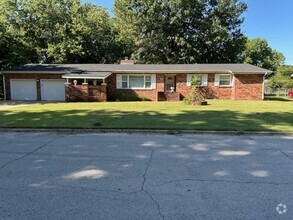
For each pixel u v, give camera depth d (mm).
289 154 6074
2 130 9242
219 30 34719
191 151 6371
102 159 5719
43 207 3520
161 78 24125
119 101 22703
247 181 4402
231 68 24375
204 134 8492
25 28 33875
